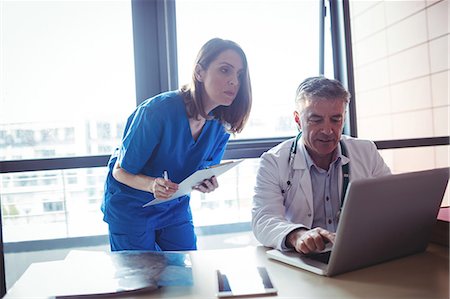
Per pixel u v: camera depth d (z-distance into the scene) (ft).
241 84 4.83
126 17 6.44
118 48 6.45
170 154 4.88
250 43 7.09
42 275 2.68
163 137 4.70
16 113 6.17
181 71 6.68
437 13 7.16
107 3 6.40
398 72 7.60
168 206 5.08
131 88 6.48
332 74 7.52
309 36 7.54
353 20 7.40
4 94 6.14
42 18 6.26
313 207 4.25
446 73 7.13
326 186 4.37
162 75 6.43
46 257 6.42
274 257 3.03
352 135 7.32
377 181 2.35
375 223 2.49
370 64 7.63
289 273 2.69
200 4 6.79
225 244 7.13
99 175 6.42
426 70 7.39
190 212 5.48
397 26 7.56
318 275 2.62
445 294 2.27
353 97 7.29
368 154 4.66
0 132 6.12
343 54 7.35
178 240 5.28
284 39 7.30
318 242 2.87
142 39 6.38
